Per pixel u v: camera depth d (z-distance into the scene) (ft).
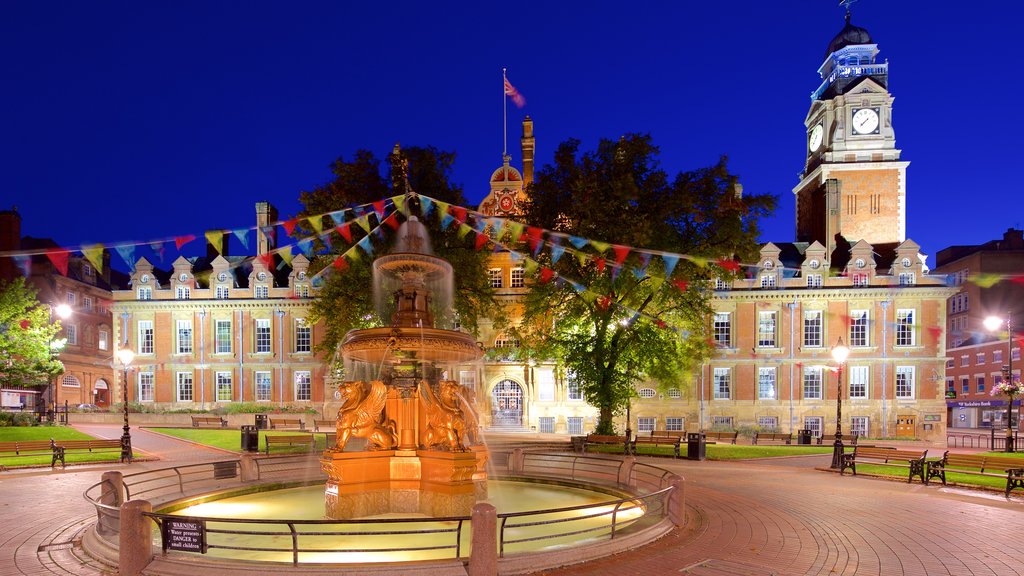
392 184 106.63
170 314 165.17
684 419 151.84
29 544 35.88
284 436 91.56
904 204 180.14
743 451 96.53
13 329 128.88
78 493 54.24
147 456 83.87
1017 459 57.11
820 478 65.67
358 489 41.37
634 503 46.16
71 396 176.96
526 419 151.43
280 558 31.96
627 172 105.09
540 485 55.77
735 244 106.83
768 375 152.05
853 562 31.68
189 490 48.37
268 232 167.73
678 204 102.83
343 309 99.96
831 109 185.98
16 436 102.37
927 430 145.59
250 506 45.70
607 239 102.53
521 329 119.44
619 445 99.96
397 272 47.39
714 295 152.97
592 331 117.70
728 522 41.22
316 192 105.50
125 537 28.84
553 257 103.09
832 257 162.81
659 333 110.01
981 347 199.93
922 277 149.18
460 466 41.24
